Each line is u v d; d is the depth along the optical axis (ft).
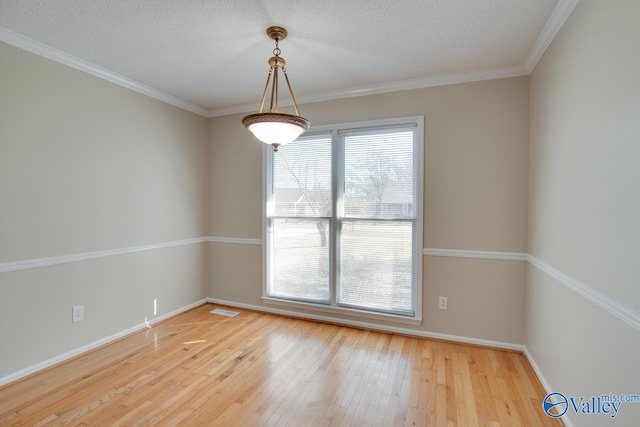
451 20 6.45
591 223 4.94
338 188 10.60
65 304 8.07
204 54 8.00
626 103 4.06
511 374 7.48
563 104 6.08
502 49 7.62
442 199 9.31
